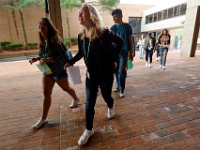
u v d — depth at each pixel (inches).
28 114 113.2
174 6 813.2
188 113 106.8
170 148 74.6
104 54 70.8
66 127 94.1
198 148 74.3
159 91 149.6
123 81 132.6
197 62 312.3
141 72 232.2
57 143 80.4
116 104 123.1
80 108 118.6
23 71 277.0
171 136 83.2
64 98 139.6
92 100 77.4
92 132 83.3
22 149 77.2
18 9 724.7
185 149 73.9
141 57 400.2
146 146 76.3
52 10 214.2
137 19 1102.4
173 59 364.5
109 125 94.4
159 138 81.7
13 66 343.6
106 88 85.0
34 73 254.8
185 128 90.0
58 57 85.8
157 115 104.9
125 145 77.3
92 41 67.6
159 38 251.9
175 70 241.8
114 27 124.7
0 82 204.5
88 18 65.9
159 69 252.4
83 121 100.3
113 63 77.9
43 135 87.2
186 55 414.9
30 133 89.4
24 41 822.5
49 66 85.8
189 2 385.4
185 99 129.9
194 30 383.6
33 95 151.7
